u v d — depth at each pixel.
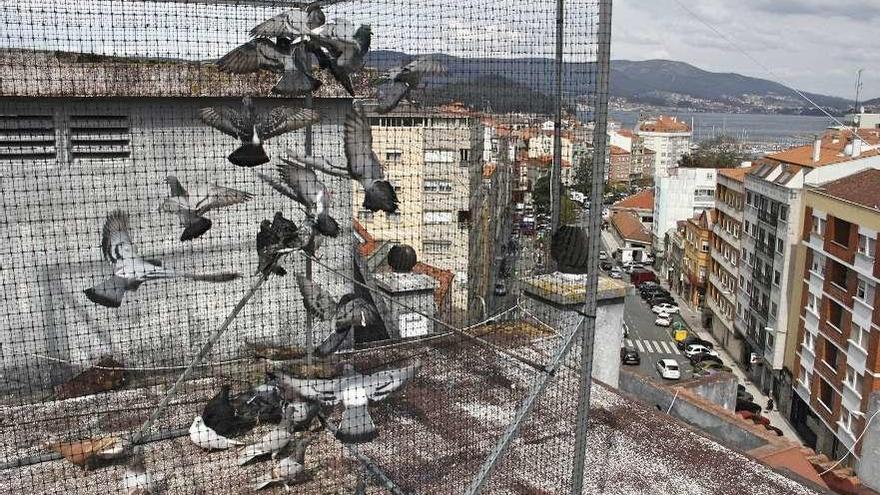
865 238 25.61
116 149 8.94
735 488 7.20
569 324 6.69
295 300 9.28
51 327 8.62
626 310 52.66
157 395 8.14
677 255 56.59
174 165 9.10
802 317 31.53
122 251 7.26
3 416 7.64
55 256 8.73
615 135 99.19
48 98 8.23
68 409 7.84
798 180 33.03
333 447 7.20
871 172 28.59
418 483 6.40
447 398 7.84
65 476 6.49
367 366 8.29
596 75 5.39
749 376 38.94
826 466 9.48
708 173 61.19
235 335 9.14
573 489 6.19
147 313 8.45
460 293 9.10
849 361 26.38
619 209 76.75
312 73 7.85
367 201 6.94
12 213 8.52
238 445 6.98
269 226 7.05
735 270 41.62
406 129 9.04
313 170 7.36
